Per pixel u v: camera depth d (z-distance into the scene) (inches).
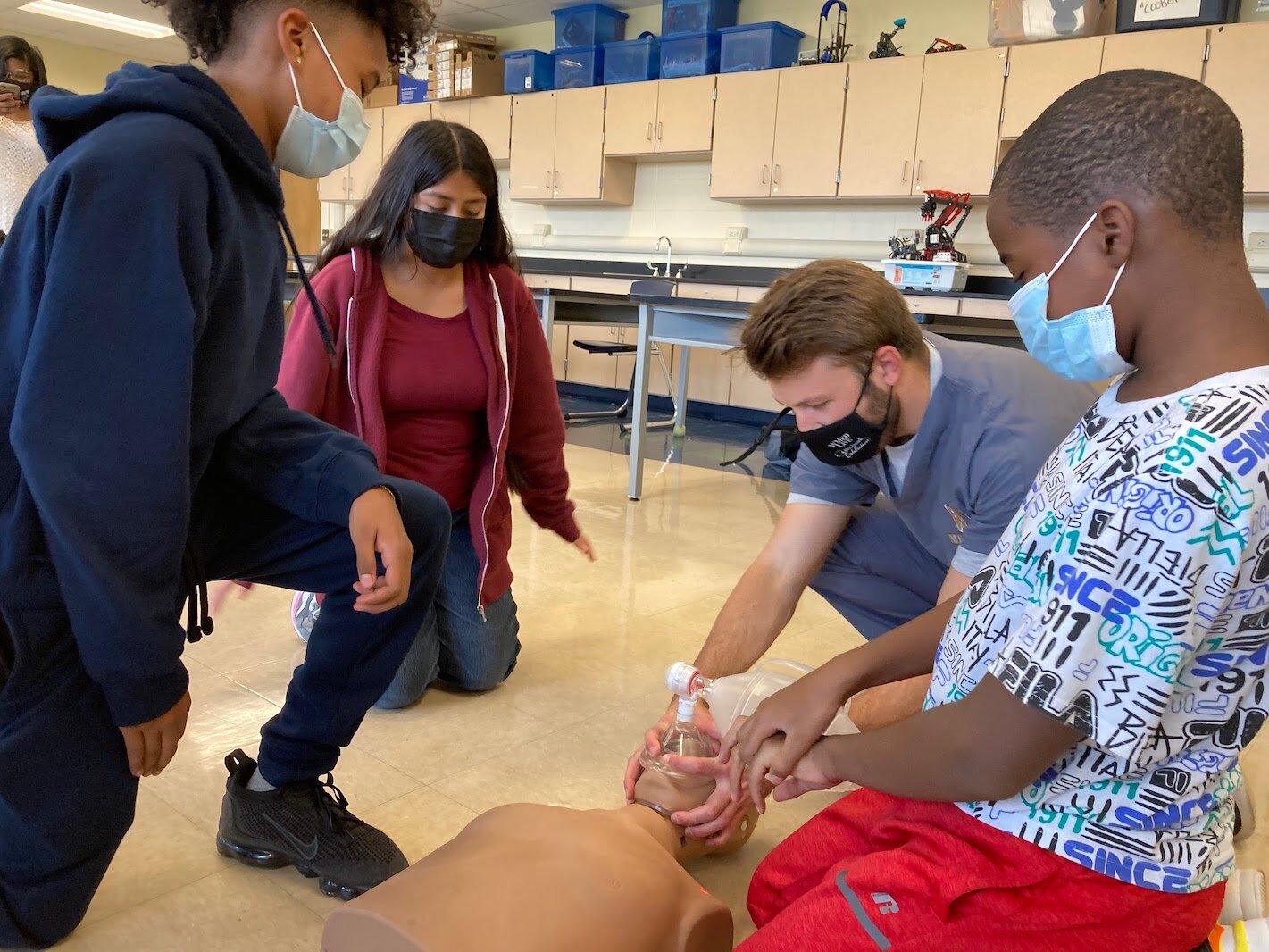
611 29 274.7
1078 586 29.4
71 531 34.6
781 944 35.9
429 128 67.5
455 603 72.9
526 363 74.9
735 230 262.5
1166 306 29.3
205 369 39.6
